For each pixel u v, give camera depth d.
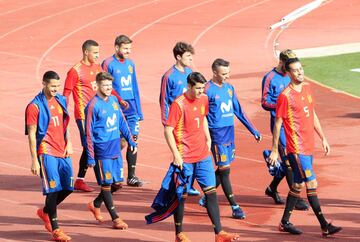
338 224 30.45
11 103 58.50
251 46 80.12
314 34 85.38
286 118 29.05
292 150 29.08
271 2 103.25
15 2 106.25
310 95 29.33
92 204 31.47
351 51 79.19
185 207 33.50
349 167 39.19
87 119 30.28
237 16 95.44
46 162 29.38
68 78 36.03
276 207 33.22
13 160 42.78
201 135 28.39
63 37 86.31
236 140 45.97
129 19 94.69
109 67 36.84
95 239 29.42
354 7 99.50
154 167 40.59
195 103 28.22
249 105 56.44
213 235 29.50
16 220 32.28
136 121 37.50
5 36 87.69
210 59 74.31
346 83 64.06
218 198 34.81
